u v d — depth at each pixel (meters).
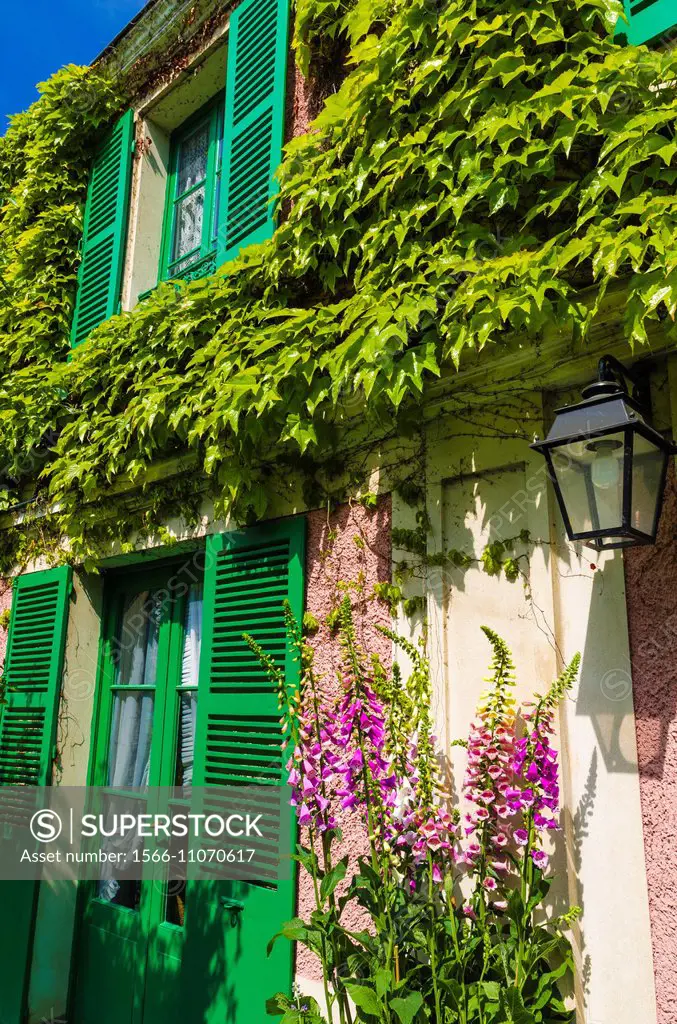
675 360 2.00
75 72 4.95
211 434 2.89
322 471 2.92
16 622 4.65
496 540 2.33
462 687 2.33
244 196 3.57
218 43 4.19
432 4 2.64
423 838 1.93
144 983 3.43
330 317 2.65
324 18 3.36
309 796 2.05
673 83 2.06
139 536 3.81
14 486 4.94
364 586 2.69
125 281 4.62
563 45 2.39
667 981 1.78
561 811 2.01
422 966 2.02
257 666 2.97
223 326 3.11
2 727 4.50
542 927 1.90
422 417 2.56
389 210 2.67
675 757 1.85
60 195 5.19
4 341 5.02
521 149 2.36
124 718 4.12
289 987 2.56
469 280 2.16
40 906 3.90
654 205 1.85
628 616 2.00
